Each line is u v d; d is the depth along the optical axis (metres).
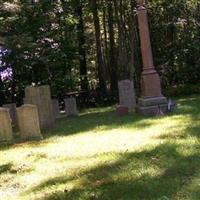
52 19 24.06
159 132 11.57
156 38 25.64
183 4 25.17
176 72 25.42
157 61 25.66
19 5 22.03
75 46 25.14
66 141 12.16
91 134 12.79
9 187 8.37
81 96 25.73
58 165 9.36
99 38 28.02
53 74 24.77
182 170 7.84
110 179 7.82
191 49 25.00
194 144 9.60
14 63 23.53
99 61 27.88
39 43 23.45
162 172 7.85
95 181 7.84
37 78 24.66
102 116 17.12
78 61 27.22
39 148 11.53
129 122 14.09
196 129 11.34
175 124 12.55
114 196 7.01
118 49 27.47
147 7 25.53
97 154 9.84
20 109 13.20
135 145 10.29
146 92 15.41
